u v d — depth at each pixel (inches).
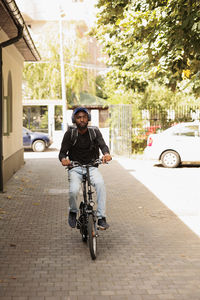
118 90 647.1
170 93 756.6
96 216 198.7
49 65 1139.3
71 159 204.4
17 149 530.9
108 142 852.0
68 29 1253.1
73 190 195.9
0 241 218.4
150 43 300.0
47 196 346.6
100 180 198.7
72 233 234.7
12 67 490.9
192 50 259.1
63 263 184.7
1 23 368.8
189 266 181.8
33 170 520.7
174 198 343.0
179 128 560.1
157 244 215.3
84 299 146.9
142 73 550.3
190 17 237.5
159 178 458.9
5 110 444.1
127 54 474.9
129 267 180.1
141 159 684.1
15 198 336.5
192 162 563.5
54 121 967.6
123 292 153.0
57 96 1159.6
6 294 150.7
